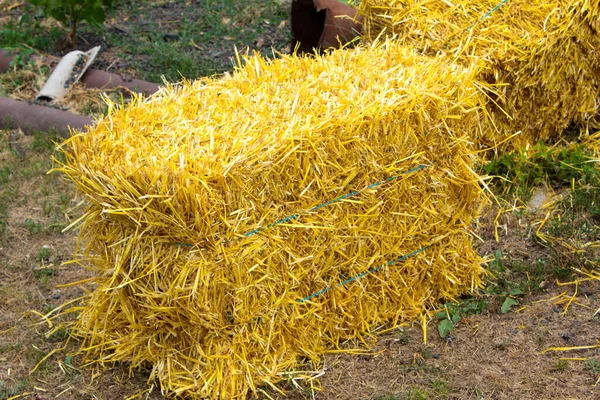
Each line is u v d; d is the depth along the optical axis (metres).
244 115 3.64
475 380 3.58
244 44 7.17
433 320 4.01
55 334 3.95
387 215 3.79
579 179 4.97
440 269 4.05
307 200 3.50
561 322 3.91
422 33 4.82
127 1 8.08
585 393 3.47
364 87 3.85
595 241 4.46
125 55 7.03
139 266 3.34
